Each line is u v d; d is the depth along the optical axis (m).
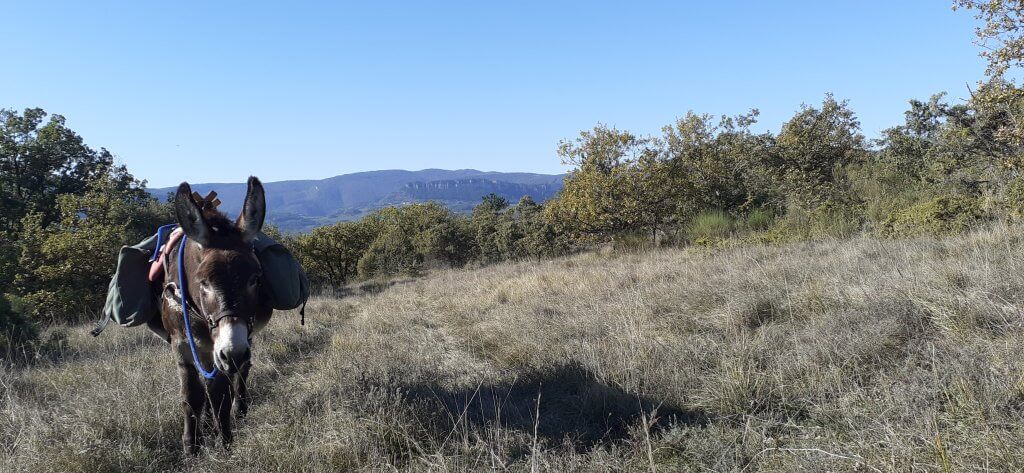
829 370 4.38
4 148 25.94
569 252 22.64
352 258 30.44
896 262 7.40
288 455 3.94
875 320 5.09
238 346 3.44
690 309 7.00
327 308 12.62
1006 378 3.63
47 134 26.86
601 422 4.41
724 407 4.20
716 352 5.21
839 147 19.22
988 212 10.05
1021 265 5.86
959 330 4.66
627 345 5.68
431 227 31.11
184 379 4.19
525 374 5.60
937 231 10.08
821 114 19.73
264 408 5.10
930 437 3.05
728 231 15.88
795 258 9.20
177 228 4.47
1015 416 3.20
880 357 4.51
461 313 9.68
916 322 5.05
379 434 4.13
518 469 3.66
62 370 6.94
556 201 20.69
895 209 12.80
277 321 10.08
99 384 5.77
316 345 8.26
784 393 4.22
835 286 6.42
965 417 3.31
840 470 3.03
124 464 4.07
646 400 4.54
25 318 9.58
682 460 3.63
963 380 3.62
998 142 11.09
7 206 24.81
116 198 20.33
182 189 3.65
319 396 5.12
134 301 4.27
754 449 3.55
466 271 21.44
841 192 15.95
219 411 4.20
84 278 15.98
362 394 4.88
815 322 5.56
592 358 5.49
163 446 4.47
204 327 3.91
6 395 5.45
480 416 4.59
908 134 16.64
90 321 14.35
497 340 7.16
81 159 28.02
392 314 10.23
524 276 12.77
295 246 29.34
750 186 19.50
